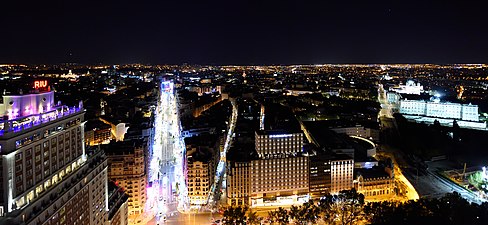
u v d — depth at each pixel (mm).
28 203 173000
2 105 186625
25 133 172125
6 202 163625
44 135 187125
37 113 195375
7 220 162125
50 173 192250
